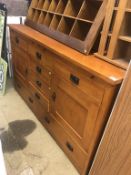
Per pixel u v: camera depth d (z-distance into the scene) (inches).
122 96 33.2
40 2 68.3
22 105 79.7
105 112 37.7
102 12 43.9
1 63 80.2
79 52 47.2
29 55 64.8
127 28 41.5
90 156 45.4
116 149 36.7
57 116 56.5
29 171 52.1
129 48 43.9
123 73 36.8
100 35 45.8
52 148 60.1
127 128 33.3
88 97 40.9
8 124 68.5
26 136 63.9
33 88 68.7
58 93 52.9
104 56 43.8
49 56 52.1
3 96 84.4
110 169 39.6
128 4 38.0
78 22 52.1
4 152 57.0
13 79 90.6
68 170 53.4
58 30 56.8
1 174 22.3
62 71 47.8
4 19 77.4
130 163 34.2
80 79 41.8
